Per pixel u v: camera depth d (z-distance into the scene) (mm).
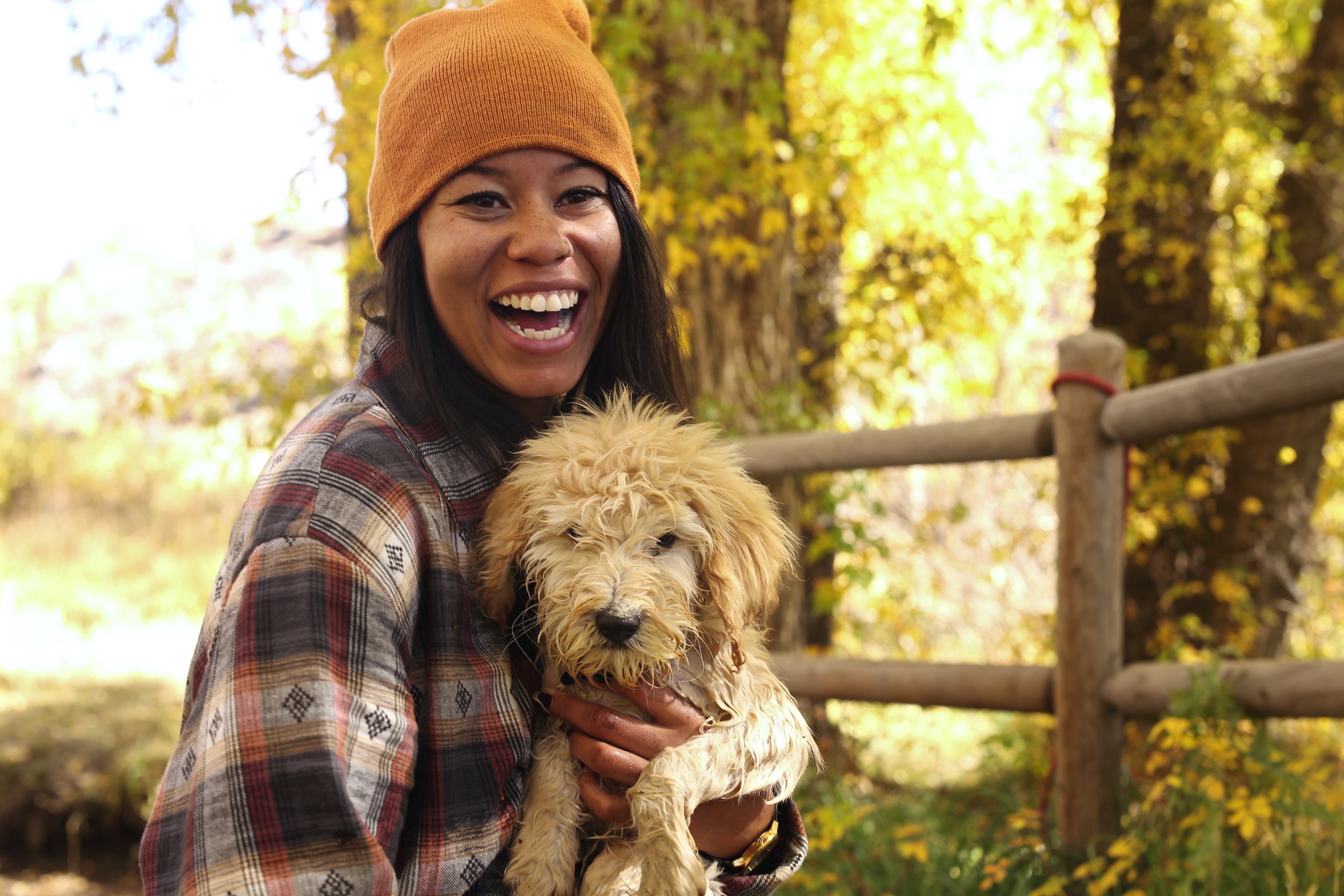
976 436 3645
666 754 1534
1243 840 3252
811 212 7098
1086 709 3316
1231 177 6891
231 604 1197
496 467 1570
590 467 1567
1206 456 6590
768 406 5031
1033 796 4652
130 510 13609
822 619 6715
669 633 1514
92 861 6129
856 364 7699
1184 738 2938
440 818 1300
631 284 1719
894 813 4230
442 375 1558
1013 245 8219
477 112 1497
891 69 7660
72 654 8469
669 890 1438
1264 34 7578
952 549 9000
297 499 1265
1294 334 6637
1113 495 3328
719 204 4809
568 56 1563
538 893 1476
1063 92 8500
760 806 1674
